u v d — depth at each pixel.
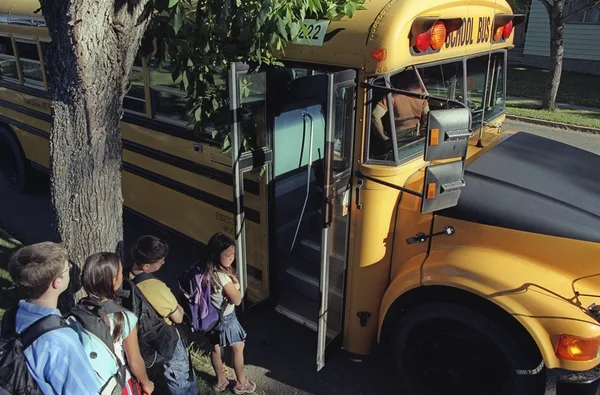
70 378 2.09
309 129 4.02
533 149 3.96
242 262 3.73
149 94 4.70
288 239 4.15
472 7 3.72
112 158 3.36
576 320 2.79
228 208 4.25
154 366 2.90
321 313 3.44
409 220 3.39
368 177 3.32
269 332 4.39
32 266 2.19
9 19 6.11
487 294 2.99
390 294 3.41
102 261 2.53
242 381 3.61
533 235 3.04
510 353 3.06
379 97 3.22
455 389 3.41
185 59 3.63
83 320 2.36
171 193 4.83
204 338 4.24
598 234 2.96
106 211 3.41
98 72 3.07
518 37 21.08
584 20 17.75
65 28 2.91
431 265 3.24
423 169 3.54
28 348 2.10
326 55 3.29
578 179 3.55
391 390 3.78
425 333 3.39
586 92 15.04
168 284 5.04
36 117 6.27
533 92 14.96
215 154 4.19
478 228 3.18
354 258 3.55
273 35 3.28
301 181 4.12
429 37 3.21
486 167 3.56
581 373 2.90
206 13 3.44
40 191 7.48
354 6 3.20
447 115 2.71
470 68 3.97
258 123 3.68
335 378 3.88
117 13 3.03
